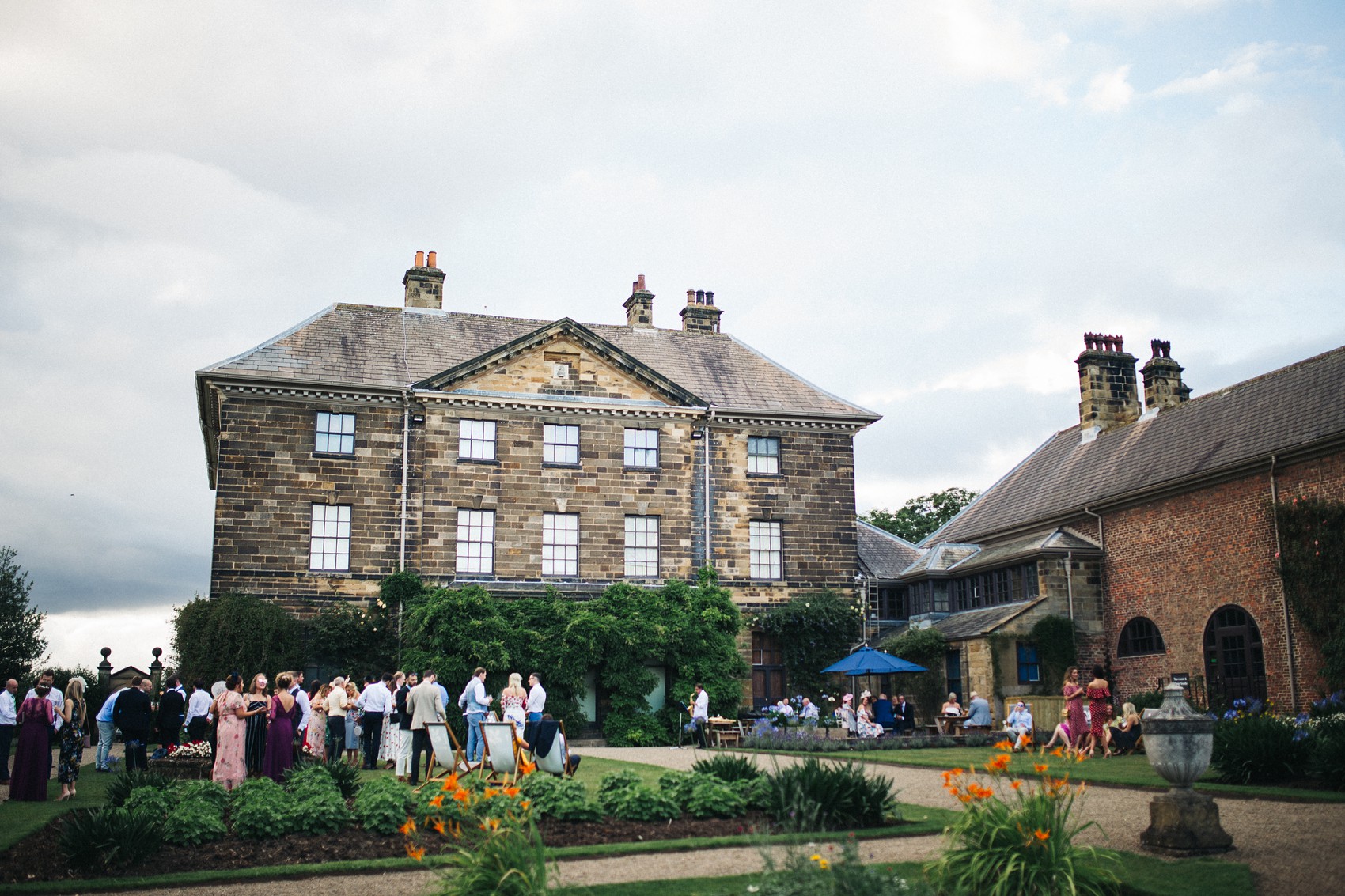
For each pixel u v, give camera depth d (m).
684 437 37.03
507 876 9.49
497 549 34.62
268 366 33.62
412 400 34.50
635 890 10.42
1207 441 31.61
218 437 35.38
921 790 17.39
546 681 32.75
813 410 38.38
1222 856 11.48
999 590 36.41
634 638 33.44
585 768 21.72
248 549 32.53
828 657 36.59
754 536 37.41
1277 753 16.42
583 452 36.03
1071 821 13.75
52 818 14.98
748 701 36.03
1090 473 36.62
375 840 13.58
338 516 33.56
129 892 11.22
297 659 31.22
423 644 31.83
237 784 17.16
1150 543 32.28
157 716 22.19
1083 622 33.78
